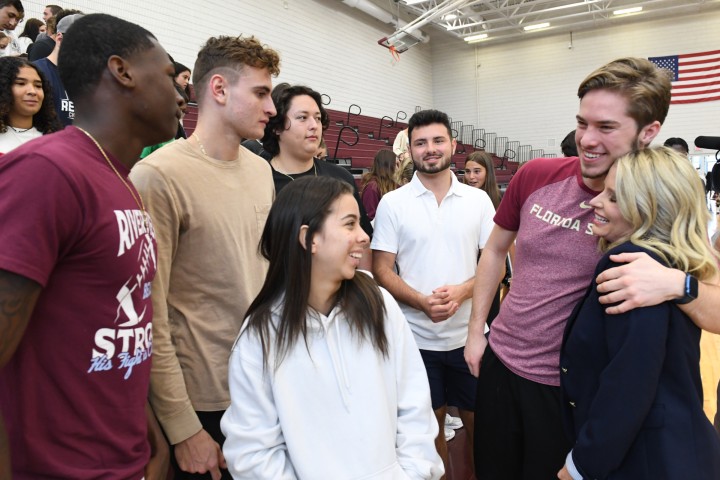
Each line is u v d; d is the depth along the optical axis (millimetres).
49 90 2086
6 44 3141
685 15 10523
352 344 1003
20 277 663
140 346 870
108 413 821
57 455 772
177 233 1172
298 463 926
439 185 1861
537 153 12305
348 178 1962
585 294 1105
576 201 1217
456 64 13211
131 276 831
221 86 1242
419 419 1047
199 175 1219
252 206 1330
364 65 10828
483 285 1557
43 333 747
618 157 1077
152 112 880
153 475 988
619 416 909
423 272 1843
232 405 990
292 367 963
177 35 6828
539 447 1276
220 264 1233
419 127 1797
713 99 10352
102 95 835
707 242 976
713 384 2945
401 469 980
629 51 11133
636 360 904
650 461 922
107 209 786
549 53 12008
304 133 1763
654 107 1039
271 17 8414
